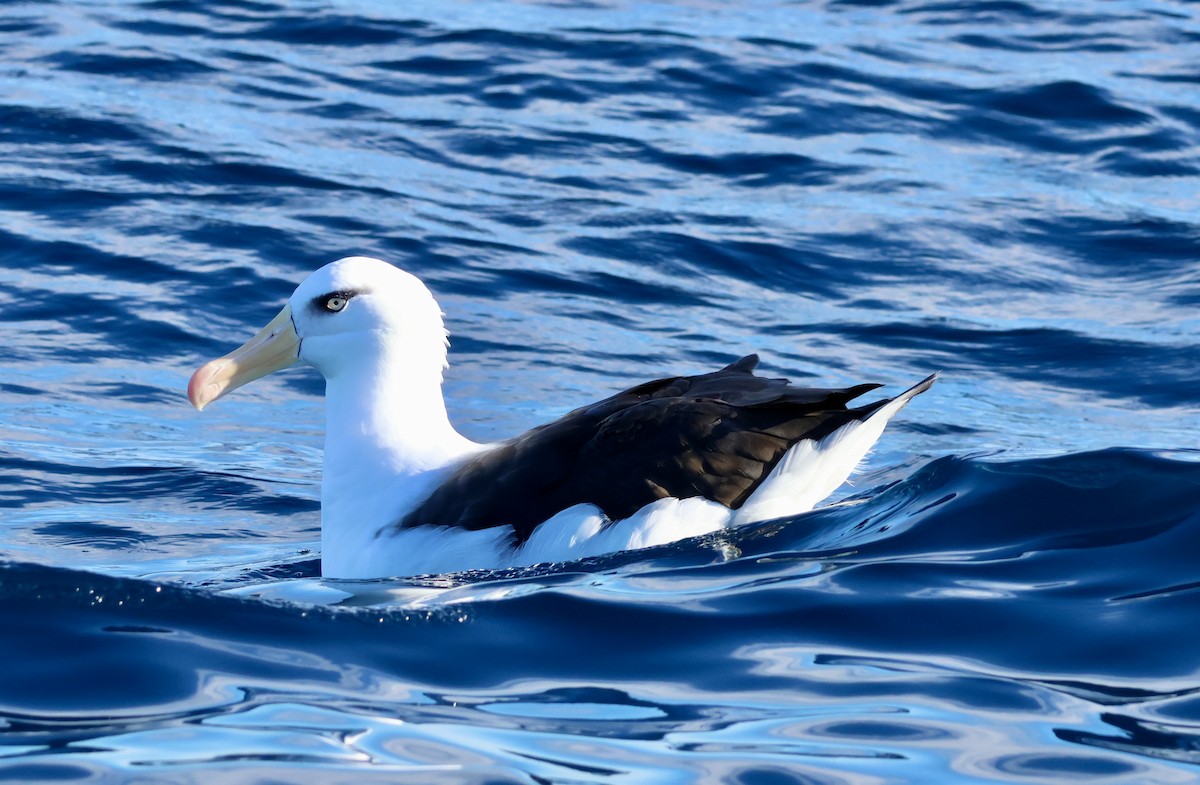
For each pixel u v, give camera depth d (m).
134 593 8.91
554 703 7.80
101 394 15.44
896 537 10.16
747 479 11.17
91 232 18.92
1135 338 16.77
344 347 11.85
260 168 21.16
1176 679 7.94
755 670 8.22
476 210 20.30
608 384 15.77
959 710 7.65
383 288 11.88
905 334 17.11
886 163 22.33
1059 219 20.36
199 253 18.48
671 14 29.70
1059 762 7.07
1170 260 19.06
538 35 27.50
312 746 7.20
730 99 24.89
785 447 11.30
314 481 13.92
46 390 15.36
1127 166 22.39
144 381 15.80
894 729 7.44
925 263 19.05
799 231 19.84
